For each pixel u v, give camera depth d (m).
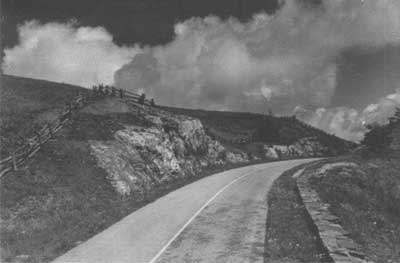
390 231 16.47
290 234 13.33
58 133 24.53
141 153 28.39
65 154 22.05
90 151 23.64
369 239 13.29
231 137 69.44
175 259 10.84
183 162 34.94
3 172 17.50
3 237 12.57
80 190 19.23
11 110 26.98
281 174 35.41
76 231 13.91
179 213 17.50
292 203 19.56
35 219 14.78
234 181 30.09
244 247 11.99
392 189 29.02
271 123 79.75
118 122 30.80
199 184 28.38
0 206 15.07
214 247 12.01
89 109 31.50
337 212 16.30
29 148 20.70
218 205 19.42
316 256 10.66
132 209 18.53
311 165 41.69
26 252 11.55
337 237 11.55
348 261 9.28
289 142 79.81
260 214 17.08
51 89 36.78
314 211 15.80
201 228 14.55
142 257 11.05
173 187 26.36
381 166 35.75
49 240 12.70
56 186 18.58
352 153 48.44
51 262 10.65
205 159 41.34
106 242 12.69
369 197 25.09
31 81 39.62
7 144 21.28
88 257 11.07
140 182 24.41
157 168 28.59
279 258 10.85
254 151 63.47
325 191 23.22
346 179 29.39
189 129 40.94
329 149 88.06
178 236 13.39
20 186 17.20
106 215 16.69
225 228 14.52
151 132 31.94
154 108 42.06
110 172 22.45
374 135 45.84
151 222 15.70
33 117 26.48
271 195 22.33
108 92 37.81
